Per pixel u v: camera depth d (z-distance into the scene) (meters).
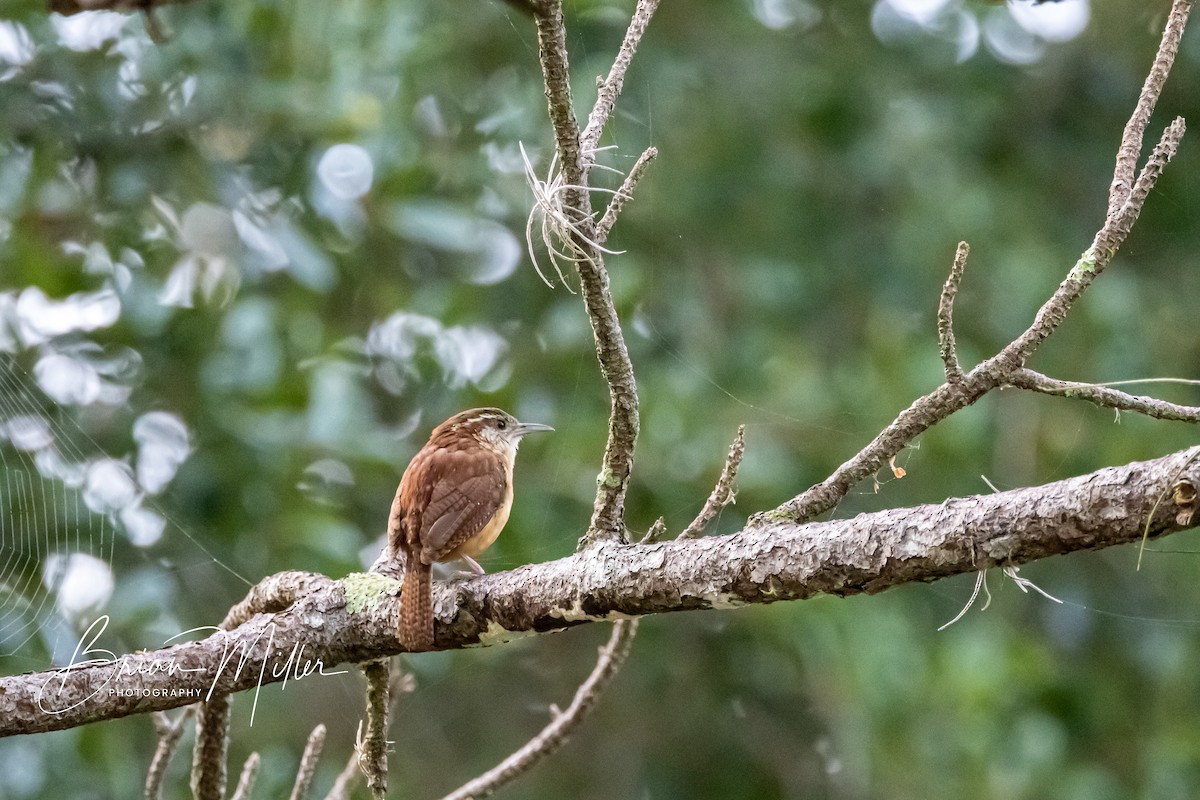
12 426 10.32
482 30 13.02
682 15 14.60
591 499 11.45
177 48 11.20
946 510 4.50
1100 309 13.05
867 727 11.65
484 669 13.57
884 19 15.20
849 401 12.85
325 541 10.53
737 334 13.52
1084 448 12.88
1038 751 11.44
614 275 12.57
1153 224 14.14
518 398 12.02
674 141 14.12
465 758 13.26
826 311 14.24
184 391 11.21
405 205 11.32
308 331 11.78
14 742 10.01
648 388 12.23
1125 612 12.89
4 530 9.95
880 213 14.47
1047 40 15.08
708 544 5.05
